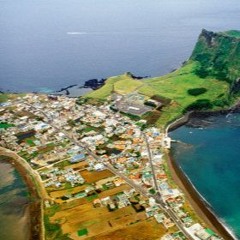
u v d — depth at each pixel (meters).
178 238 169.88
